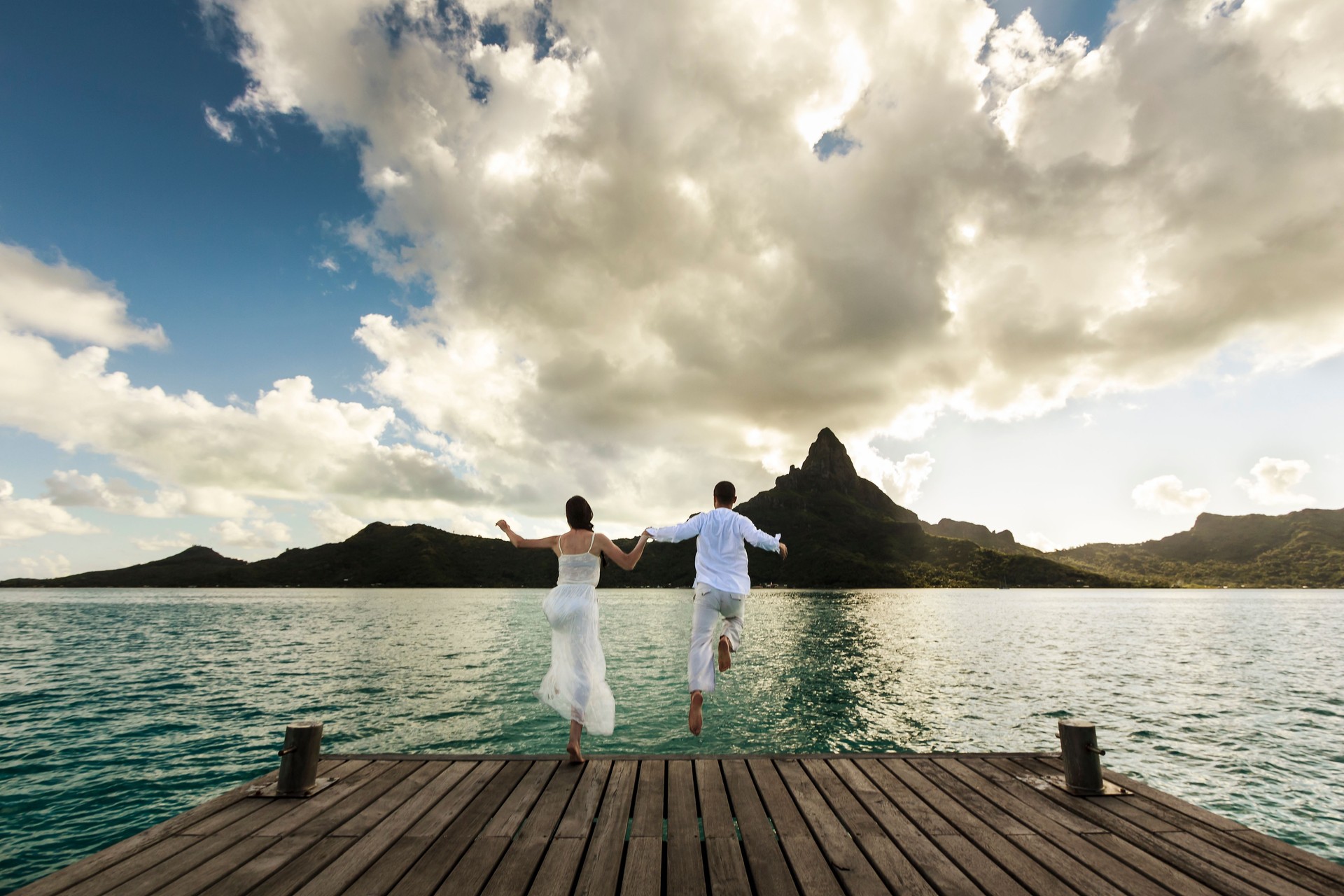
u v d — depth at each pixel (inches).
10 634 1535.4
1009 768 195.6
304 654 1058.1
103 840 287.7
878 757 203.8
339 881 120.7
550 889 118.9
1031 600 4185.5
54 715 557.9
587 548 202.5
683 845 138.9
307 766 169.9
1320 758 447.8
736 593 195.8
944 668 893.2
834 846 138.8
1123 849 138.9
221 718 539.8
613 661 960.9
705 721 528.7
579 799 164.9
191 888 117.0
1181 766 429.4
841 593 5270.7
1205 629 1747.0
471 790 171.9
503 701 614.9
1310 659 1062.4
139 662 966.4
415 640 1338.6
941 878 124.0
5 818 313.7
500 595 5103.3
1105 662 990.4
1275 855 136.4
